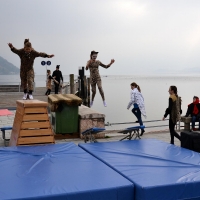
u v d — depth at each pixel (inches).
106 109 1275.8
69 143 290.4
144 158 236.2
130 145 282.2
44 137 312.3
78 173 199.6
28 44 449.1
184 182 183.5
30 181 184.2
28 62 454.9
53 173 199.6
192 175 196.2
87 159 233.6
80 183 180.7
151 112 1189.7
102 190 172.9
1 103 781.3
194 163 223.0
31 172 201.9
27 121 308.3
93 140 346.9
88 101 690.2
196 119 505.4
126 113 1141.7
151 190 176.7
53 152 254.1
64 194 166.2
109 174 197.6
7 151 257.9
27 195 162.9
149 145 281.7
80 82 669.9
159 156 241.9
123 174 197.9
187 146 298.4
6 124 527.2
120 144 286.4
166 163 222.5
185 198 183.2
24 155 244.5
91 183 180.9
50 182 182.5
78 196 168.6
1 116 617.0
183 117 510.3
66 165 217.6
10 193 165.5
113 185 177.6
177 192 181.5
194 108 505.7
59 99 426.9
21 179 188.1
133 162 225.1
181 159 233.6
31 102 315.0
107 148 269.9
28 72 460.4
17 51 450.6
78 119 437.4
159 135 477.4
